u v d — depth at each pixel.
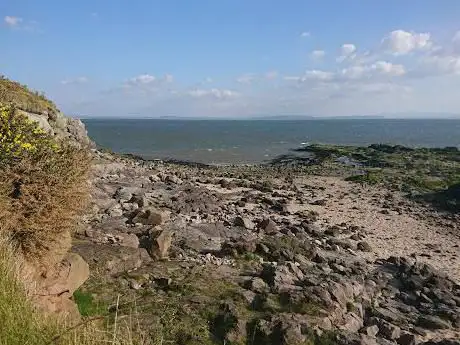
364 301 16.53
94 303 11.84
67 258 9.59
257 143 115.88
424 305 17.62
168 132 163.00
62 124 27.02
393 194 42.19
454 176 50.47
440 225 32.09
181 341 11.10
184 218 25.03
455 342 14.21
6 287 6.57
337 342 12.30
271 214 30.61
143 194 29.19
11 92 22.12
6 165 8.23
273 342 11.94
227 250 19.27
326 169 59.25
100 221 20.80
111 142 112.75
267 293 14.64
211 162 73.12
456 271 22.83
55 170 8.69
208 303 13.14
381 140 131.00
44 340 6.07
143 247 17.33
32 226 8.28
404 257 23.52
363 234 28.34
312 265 19.53
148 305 12.52
